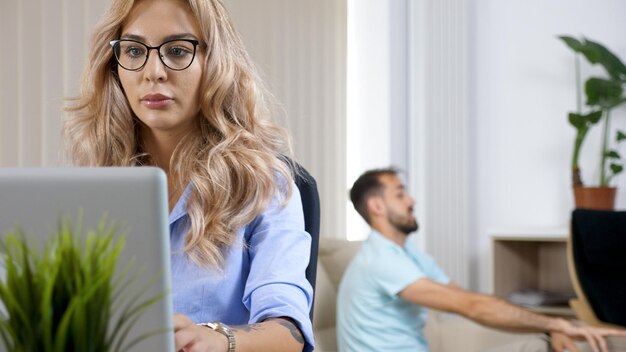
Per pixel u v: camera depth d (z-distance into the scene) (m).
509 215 4.64
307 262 1.39
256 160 1.39
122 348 0.82
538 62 4.57
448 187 4.53
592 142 4.43
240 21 3.64
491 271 4.17
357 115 4.41
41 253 0.84
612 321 3.22
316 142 4.04
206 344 1.00
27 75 2.81
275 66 3.82
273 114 1.71
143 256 0.81
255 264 1.35
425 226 4.39
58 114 2.89
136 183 0.81
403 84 4.47
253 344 1.11
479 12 4.71
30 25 2.82
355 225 4.30
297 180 1.49
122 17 1.40
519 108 4.62
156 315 0.81
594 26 4.45
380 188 2.94
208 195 1.36
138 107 1.39
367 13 4.39
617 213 3.29
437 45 4.47
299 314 1.24
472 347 3.25
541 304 4.07
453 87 4.57
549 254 4.45
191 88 1.39
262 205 1.38
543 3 4.56
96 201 0.82
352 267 2.97
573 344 2.63
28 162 2.81
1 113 2.74
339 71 4.19
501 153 4.66
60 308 0.63
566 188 4.52
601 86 4.13
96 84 1.48
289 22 3.90
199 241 1.34
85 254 0.66
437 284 2.81
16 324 0.63
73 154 1.52
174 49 1.38
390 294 2.85
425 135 4.40
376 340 2.88
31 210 0.83
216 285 1.35
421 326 2.98
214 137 1.43
